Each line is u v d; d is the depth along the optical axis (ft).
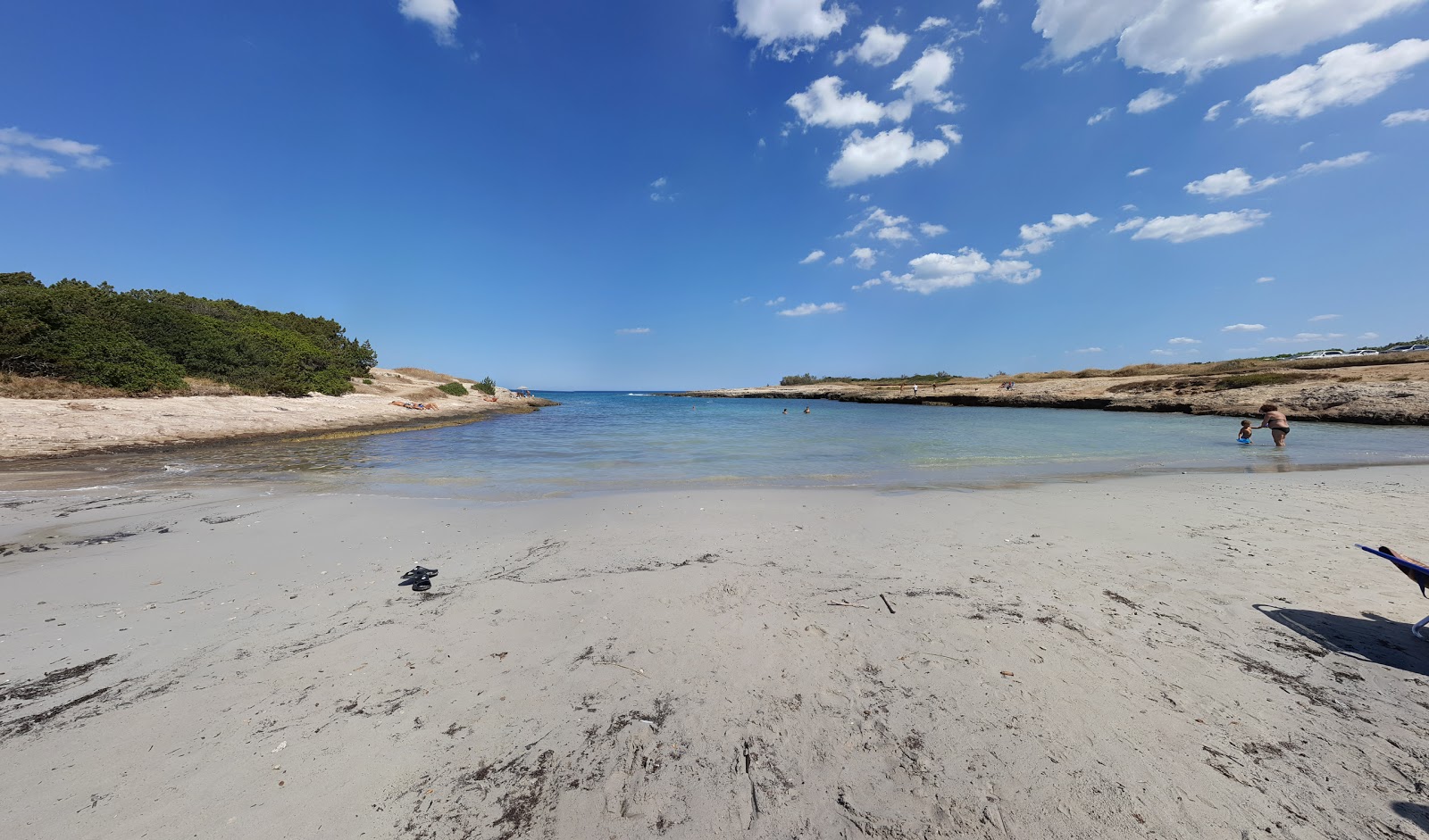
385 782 7.72
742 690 9.98
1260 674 10.22
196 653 11.28
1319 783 7.48
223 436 55.52
